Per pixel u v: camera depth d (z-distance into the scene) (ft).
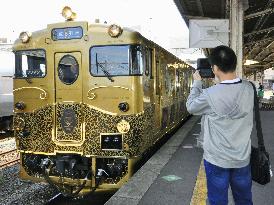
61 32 21.57
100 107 20.88
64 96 21.44
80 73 21.18
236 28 35.73
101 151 20.71
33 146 22.03
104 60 20.95
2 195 23.85
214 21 27.55
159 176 20.17
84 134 20.98
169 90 32.48
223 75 9.34
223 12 50.72
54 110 21.59
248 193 9.71
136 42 20.85
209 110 9.30
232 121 9.10
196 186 18.03
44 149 21.75
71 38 21.38
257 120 9.63
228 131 9.12
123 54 20.79
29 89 22.15
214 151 9.30
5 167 30.55
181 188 18.03
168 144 30.25
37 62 22.11
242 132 9.21
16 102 22.56
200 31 27.66
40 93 21.85
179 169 21.67
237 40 36.06
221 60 9.23
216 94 9.11
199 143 28.14
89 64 21.06
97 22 21.99
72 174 21.20
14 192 24.57
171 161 23.86
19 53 22.59
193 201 15.90
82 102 21.12
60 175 21.40
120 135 20.59
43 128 21.77
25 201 22.98
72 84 21.30
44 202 22.95
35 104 21.98
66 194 21.48
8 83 43.80
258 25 58.54
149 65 23.76
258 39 79.41
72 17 21.61
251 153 9.79
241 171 9.44
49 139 21.63
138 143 20.95
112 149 20.57
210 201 9.58
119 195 17.07
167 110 31.50
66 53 21.52
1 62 43.29
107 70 20.89
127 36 20.72
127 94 20.63
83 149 20.99
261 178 9.64
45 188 25.64
